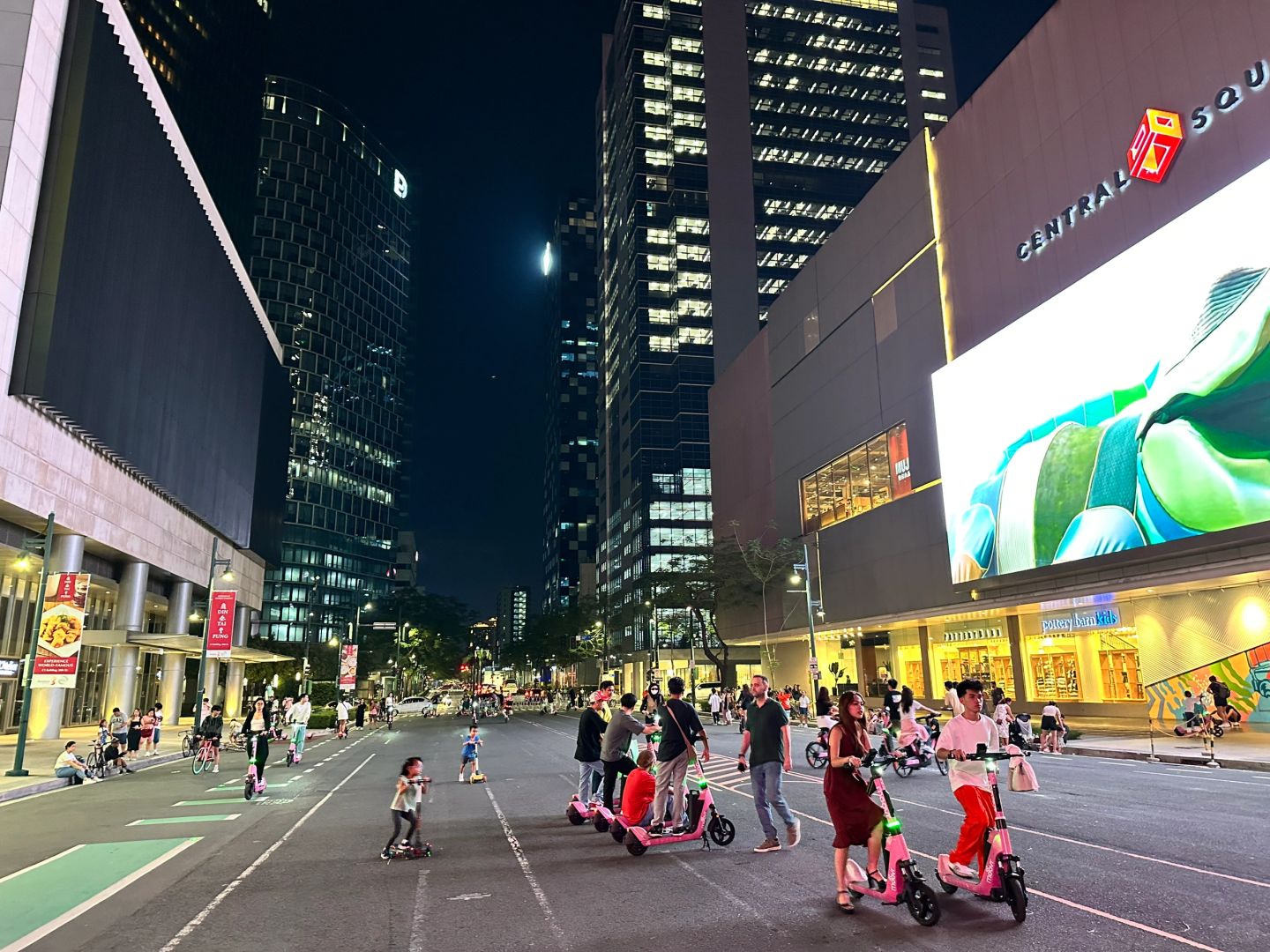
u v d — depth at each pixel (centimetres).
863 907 749
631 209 12244
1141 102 3094
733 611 7644
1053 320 3400
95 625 4372
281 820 1391
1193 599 2995
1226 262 2612
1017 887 686
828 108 12581
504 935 695
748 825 1195
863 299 5347
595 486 19338
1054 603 3506
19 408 2812
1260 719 2706
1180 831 1070
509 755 2722
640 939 672
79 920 774
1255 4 2656
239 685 6169
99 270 3225
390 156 16125
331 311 13875
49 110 3014
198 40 10850
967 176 4212
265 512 6625
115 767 2372
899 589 4741
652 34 12675
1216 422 2608
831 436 5756
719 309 11588
